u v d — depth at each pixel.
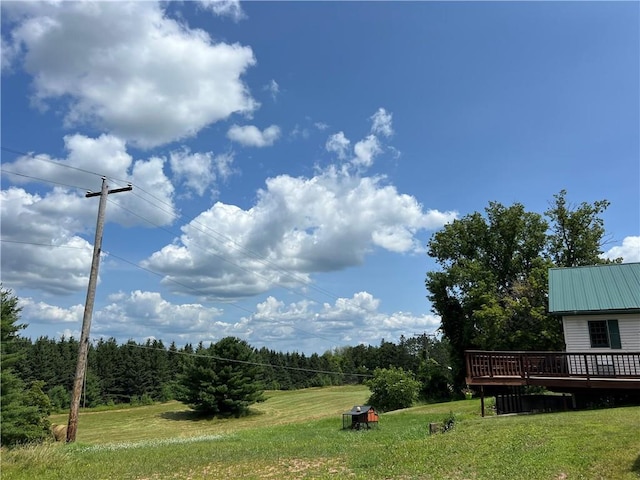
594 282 26.02
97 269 21.75
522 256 45.66
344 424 25.97
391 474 11.10
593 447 10.88
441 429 17.59
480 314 37.50
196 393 57.56
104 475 12.58
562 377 19.58
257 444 18.67
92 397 83.62
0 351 33.59
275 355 114.31
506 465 10.58
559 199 45.06
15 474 12.68
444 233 48.91
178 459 15.05
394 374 40.38
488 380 20.34
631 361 22.72
